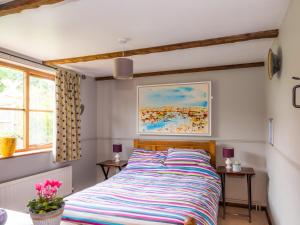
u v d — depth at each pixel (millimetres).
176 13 1868
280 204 2348
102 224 1798
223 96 3729
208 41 2451
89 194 2385
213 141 3674
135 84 4305
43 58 3193
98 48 2762
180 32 2273
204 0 1668
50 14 1870
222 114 3725
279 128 2307
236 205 3602
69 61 3180
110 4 1712
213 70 3760
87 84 4309
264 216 3264
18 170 2898
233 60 3383
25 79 3195
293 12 1622
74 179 3922
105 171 4359
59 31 2238
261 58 3291
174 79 4039
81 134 4113
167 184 2775
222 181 3342
